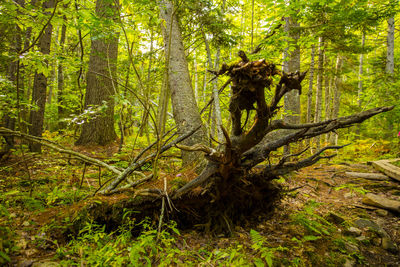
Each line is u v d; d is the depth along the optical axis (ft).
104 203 8.18
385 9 17.11
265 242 8.55
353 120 7.35
